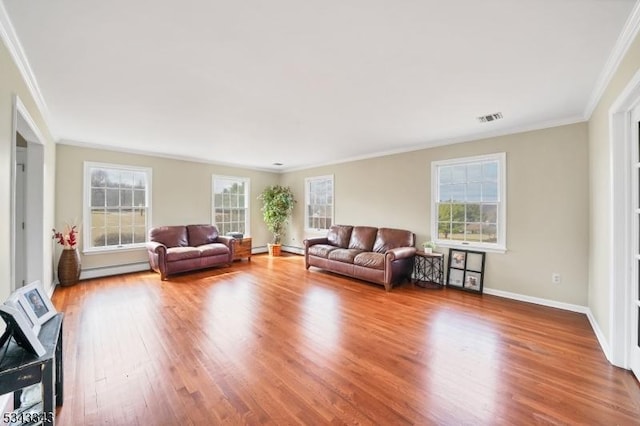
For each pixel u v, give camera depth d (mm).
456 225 4516
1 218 1723
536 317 3232
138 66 2223
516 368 2191
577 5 1564
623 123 2203
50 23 1695
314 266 5520
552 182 3594
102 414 1678
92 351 2408
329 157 6062
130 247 5262
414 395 1865
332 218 6504
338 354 2387
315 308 3486
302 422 1621
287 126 3818
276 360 2285
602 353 2426
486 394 1881
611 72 2205
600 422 1631
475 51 2025
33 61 2127
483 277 4152
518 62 2178
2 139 1735
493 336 2742
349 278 4973
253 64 2205
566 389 1934
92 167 4926
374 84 2553
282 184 7871
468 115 3365
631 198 2172
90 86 2566
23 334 1306
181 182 6027
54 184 4379
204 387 1935
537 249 3709
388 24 1727
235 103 2990
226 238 5953
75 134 4211
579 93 2738
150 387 1932
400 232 5000
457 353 2416
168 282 4641
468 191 4395
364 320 3125
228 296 3928
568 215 3484
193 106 3072
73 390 1893
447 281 4477
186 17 1656
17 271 3268
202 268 5570
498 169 4062
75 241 4438
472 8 1584
